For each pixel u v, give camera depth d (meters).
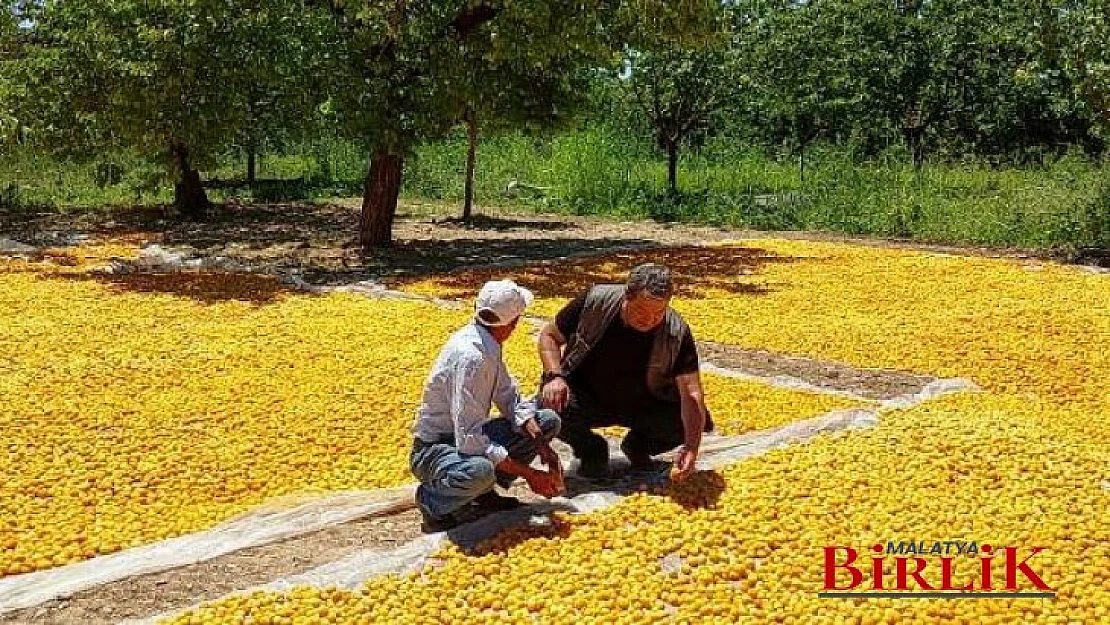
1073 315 12.02
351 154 32.38
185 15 14.96
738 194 25.41
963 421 7.27
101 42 15.18
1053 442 6.89
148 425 7.63
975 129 29.62
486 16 16.47
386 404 8.16
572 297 13.12
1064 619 4.66
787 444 7.02
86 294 12.70
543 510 5.91
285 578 5.14
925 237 20.27
